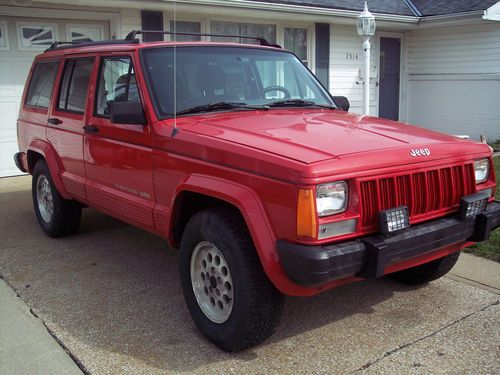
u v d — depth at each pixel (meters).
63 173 5.35
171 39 10.20
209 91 4.26
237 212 3.37
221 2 9.40
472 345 3.46
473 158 3.67
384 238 3.08
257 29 11.47
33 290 4.44
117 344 3.54
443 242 3.41
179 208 3.72
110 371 3.22
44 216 5.94
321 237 2.90
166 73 4.15
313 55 12.32
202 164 3.46
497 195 6.97
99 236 5.91
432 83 14.23
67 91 5.28
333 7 11.20
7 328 3.77
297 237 2.89
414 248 3.20
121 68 4.36
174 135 3.70
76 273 4.82
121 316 3.95
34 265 5.02
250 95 4.50
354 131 3.62
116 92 4.40
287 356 3.38
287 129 3.60
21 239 5.82
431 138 3.67
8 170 9.14
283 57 4.98
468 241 3.74
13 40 8.79
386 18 12.38
